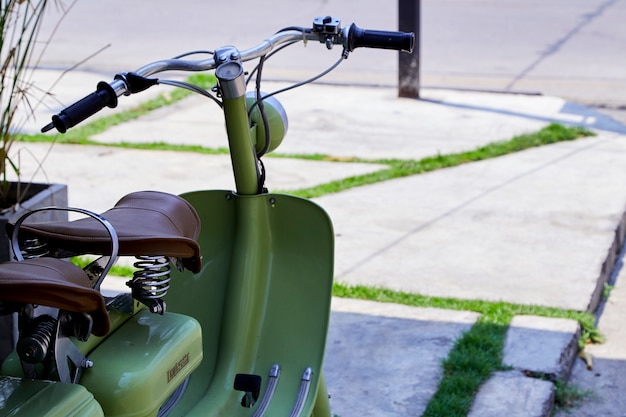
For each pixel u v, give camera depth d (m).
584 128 7.11
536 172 6.04
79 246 1.76
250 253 2.42
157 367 1.74
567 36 10.94
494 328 3.71
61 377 1.63
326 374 3.40
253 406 2.30
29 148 6.49
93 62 9.47
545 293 4.12
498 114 7.66
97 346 1.78
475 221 5.11
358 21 11.51
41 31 11.02
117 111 7.67
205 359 2.39
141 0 13.45
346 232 4.95
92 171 6.00
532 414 3.08
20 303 1.56
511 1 13.30
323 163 6.26
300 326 2.41
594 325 3.99
